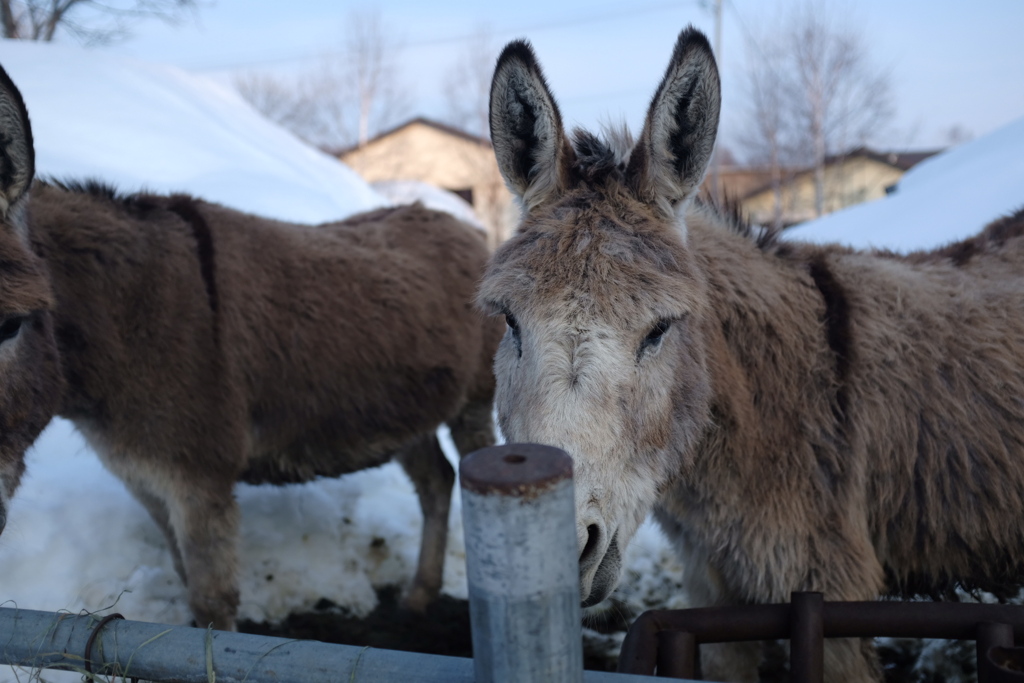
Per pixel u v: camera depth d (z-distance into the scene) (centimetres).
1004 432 232
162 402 288
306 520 399
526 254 182
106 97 834
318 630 355
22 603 304
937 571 245
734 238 246
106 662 153
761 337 227
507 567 100
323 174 1004
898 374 231
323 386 339
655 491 188
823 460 225
